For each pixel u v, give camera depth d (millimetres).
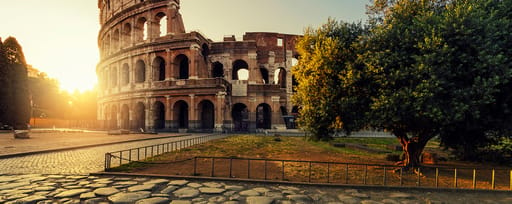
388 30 11219
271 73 54875
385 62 10758
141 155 17859
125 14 52281
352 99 11805
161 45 47531
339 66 12688
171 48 46844
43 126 79125
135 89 49750
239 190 9250
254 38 56188
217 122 44094
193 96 45469
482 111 10695
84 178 10680
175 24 48031
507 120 10898
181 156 17359
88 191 8867
